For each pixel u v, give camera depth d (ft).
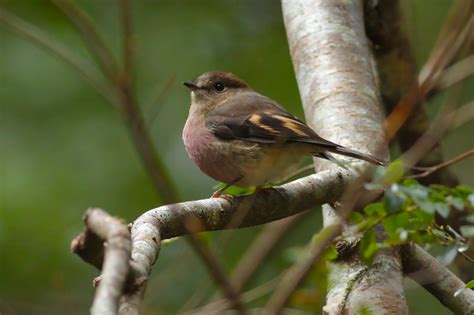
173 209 24.47
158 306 47.19
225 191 34.40
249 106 35.50
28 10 56.24
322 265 28.76
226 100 36.81
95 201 52.90
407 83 42.14
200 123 35.58
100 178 53.98
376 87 35.99
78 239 20.63
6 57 56.44
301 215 38.52
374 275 28.63
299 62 36.42
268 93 56.90
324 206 31.35
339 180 29.78
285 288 27.27
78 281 50.14
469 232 27.12
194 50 58.44
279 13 61.31
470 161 55.52
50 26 55.72
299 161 33.40
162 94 39.17
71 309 47.65
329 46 35.78
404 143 43.75
